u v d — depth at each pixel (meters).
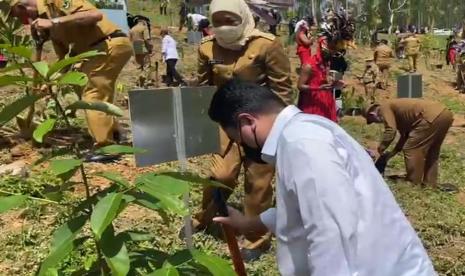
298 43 7.66
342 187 2.16
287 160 2.26
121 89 11.52
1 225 5.17
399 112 7.84
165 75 16.70
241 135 2.47
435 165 7.91
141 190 2.22
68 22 6.27
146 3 39.34
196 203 5.69
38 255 4.63
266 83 4.72
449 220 6.39
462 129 12.79
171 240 4.98
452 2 61.97
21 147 6.93
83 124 7.73
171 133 3.76
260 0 31.75
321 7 41.81
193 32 23.28
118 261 2.18
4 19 7.00
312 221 2.16
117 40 6.57
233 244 2.97
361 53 25.67
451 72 23.80
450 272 5.15
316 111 7.34
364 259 2.21
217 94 2.51
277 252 2.43
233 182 4.79
